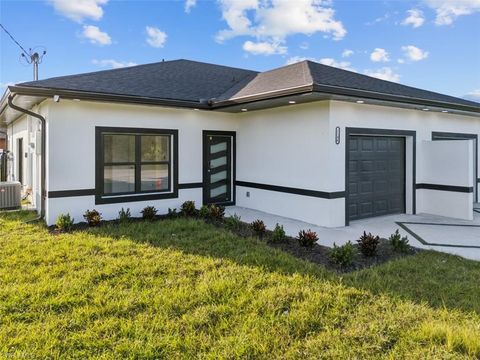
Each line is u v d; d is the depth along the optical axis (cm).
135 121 816
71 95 679
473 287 410
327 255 533
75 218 743
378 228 746
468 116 1075
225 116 977
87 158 754
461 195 857
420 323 324
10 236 607
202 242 582
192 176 920
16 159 1270
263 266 467
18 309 344
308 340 298
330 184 741
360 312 344
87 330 309
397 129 870
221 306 351
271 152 888
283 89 682
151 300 365
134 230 659
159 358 274
